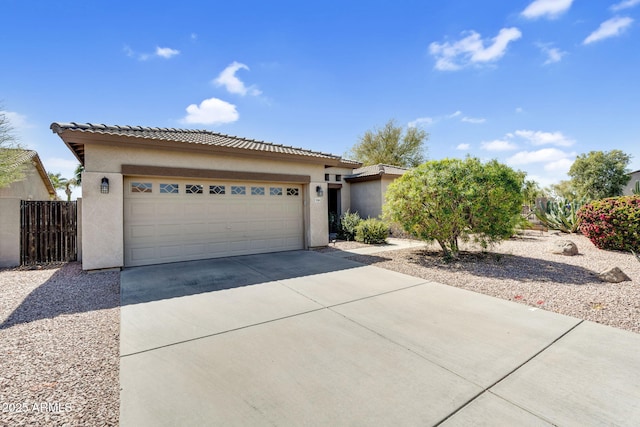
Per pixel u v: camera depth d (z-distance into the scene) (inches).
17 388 118.6
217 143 382.6
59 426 98.1
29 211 371.9
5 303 221.1
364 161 1547.7
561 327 178.1
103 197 319.3
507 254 405.1
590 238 438.6
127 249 341.1
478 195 338.6
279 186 452.1
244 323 185.8
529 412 105.0
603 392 116.1
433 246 492.1
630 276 289.4
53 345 156.0
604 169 1135.6
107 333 171.6
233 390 117.7
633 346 153.6
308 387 119.7
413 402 110.4
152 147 336.5
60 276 302.4
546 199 700.7
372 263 369.1
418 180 367.2
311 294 245.4
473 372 130.6
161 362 139.0
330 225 711.7
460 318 193.5
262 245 436.8
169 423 99.3
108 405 109.7
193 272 319.9
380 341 161.0
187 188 376.8
